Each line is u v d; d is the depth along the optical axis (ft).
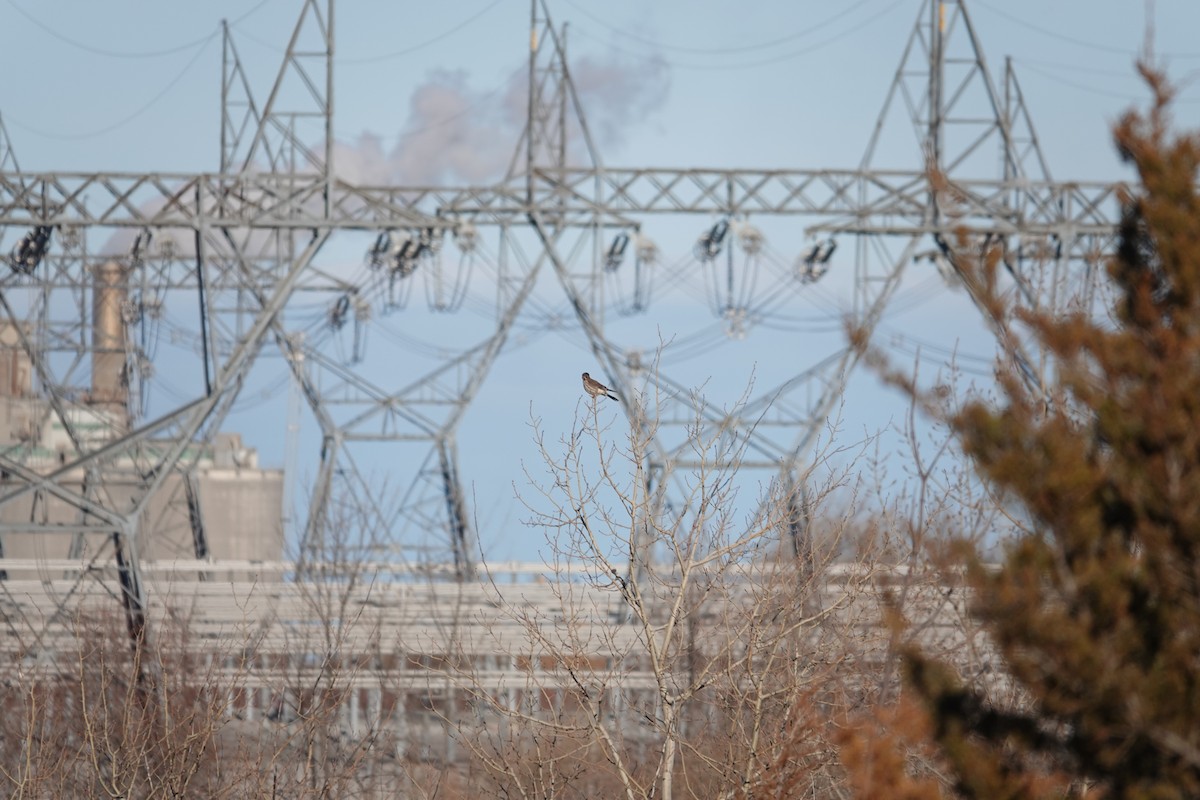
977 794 130.41
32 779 268.82
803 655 214.48
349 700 330.95
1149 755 123.95
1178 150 133.59
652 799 206.28
